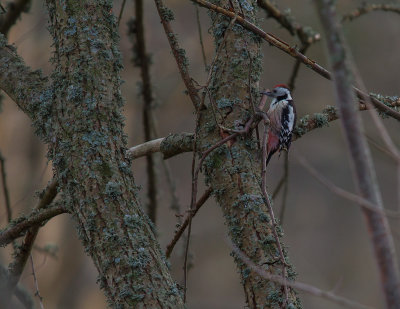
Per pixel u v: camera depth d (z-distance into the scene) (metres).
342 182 29.52
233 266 28.97
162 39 24.52
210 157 8.31
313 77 24.98
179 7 24.70
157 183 14.12
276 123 12.88
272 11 13.48
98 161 7.41
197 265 28.86
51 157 7.80
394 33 24.44
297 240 30.02
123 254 6.99
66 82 7.78
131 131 23.86
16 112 22.88
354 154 5.35
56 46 8.05
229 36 8.86
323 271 29.48
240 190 8.04
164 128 25.73
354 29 23.45
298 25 13.62
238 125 8.43
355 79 6.05
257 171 8.26
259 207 7.93
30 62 22.06
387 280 5.22
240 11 8.95
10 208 11.76
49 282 22.98
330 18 5.44
